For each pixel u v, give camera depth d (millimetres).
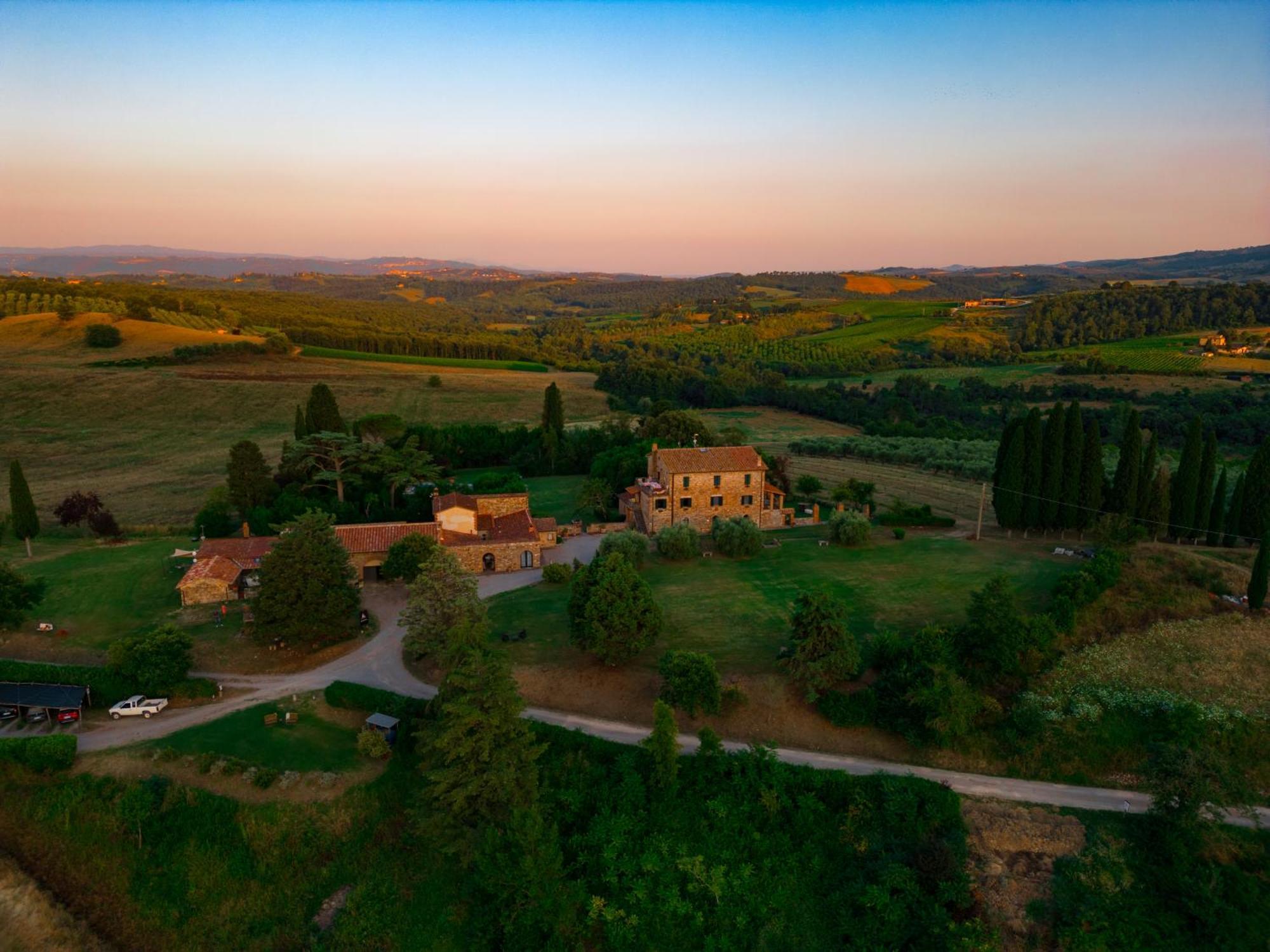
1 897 39719
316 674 56531
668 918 39750
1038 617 53562
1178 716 46781
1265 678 51406
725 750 47344
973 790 44812
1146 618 58188
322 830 42656
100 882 41156
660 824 43000
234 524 89000
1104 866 39656
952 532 83500
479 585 72250
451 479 110812
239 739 48250
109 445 132875
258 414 151500
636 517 91688
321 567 58000
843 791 43938
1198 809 41406
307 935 39125
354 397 164125
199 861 41500
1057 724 48000
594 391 188125
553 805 43344
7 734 48719
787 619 60844
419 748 44312
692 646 56844
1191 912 37719
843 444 134625
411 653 59250
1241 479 73312
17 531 78562
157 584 70875
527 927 37750
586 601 54656
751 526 75750
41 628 60750
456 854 41156
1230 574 63594
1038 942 37312
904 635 56906
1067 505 77812
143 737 48594
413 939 38719
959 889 38688
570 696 52281
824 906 40000
